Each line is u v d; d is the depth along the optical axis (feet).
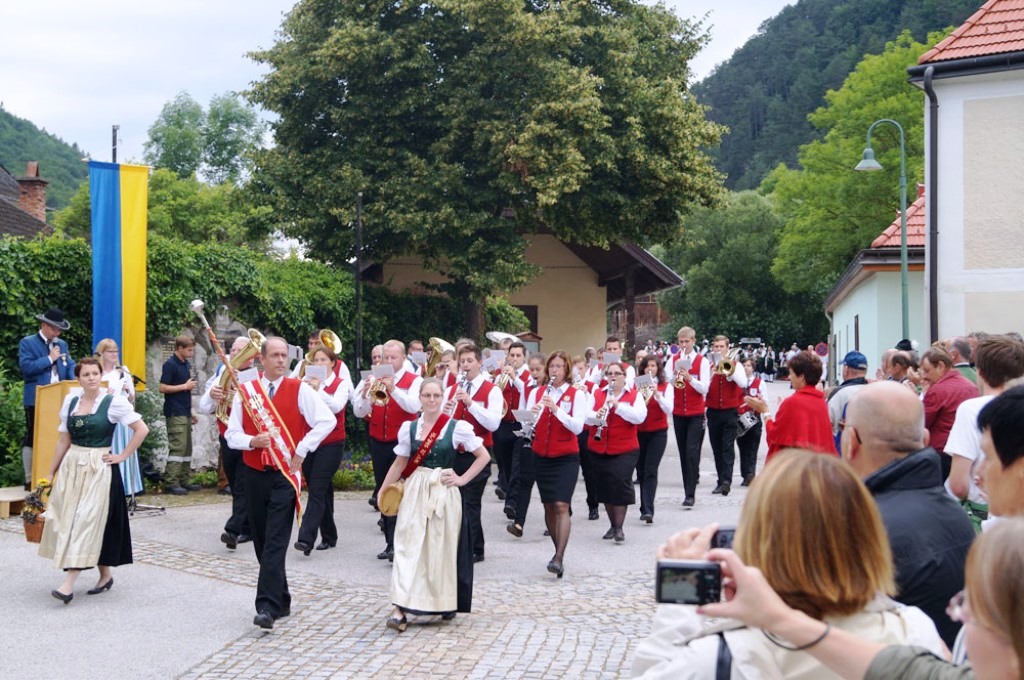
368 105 63.52
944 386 21.71
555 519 30.19
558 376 30.32
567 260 93.56
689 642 7.70
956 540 11.35
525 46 61.52
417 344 39.58
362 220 61.87
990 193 52.26
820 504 7.43
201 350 48.16
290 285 54.80
